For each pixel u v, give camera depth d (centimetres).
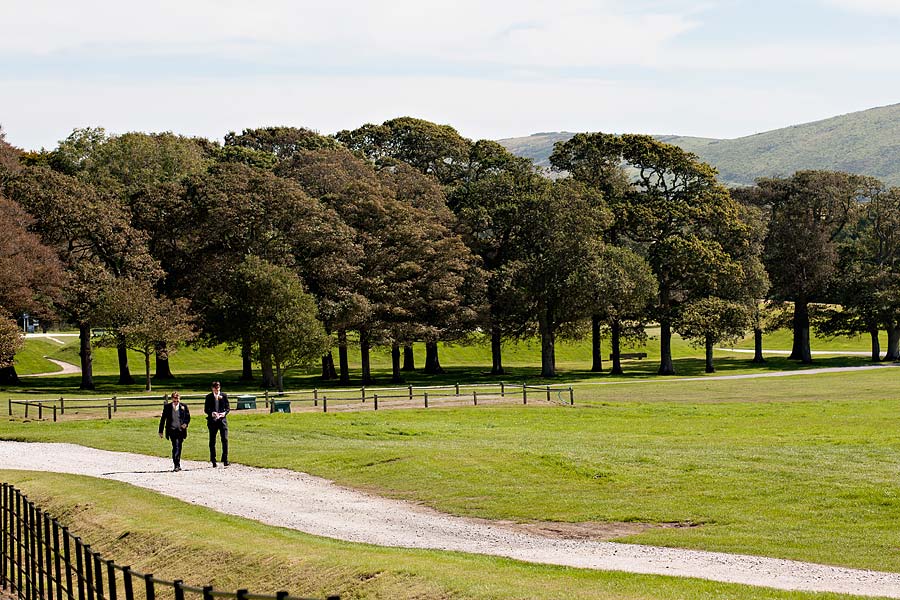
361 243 8069
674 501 2342
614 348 9294
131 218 7775
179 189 7894
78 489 2627
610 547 1895
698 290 9525
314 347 6844
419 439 3775
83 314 7156
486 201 8925
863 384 6988
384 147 10612
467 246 8862
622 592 1454
